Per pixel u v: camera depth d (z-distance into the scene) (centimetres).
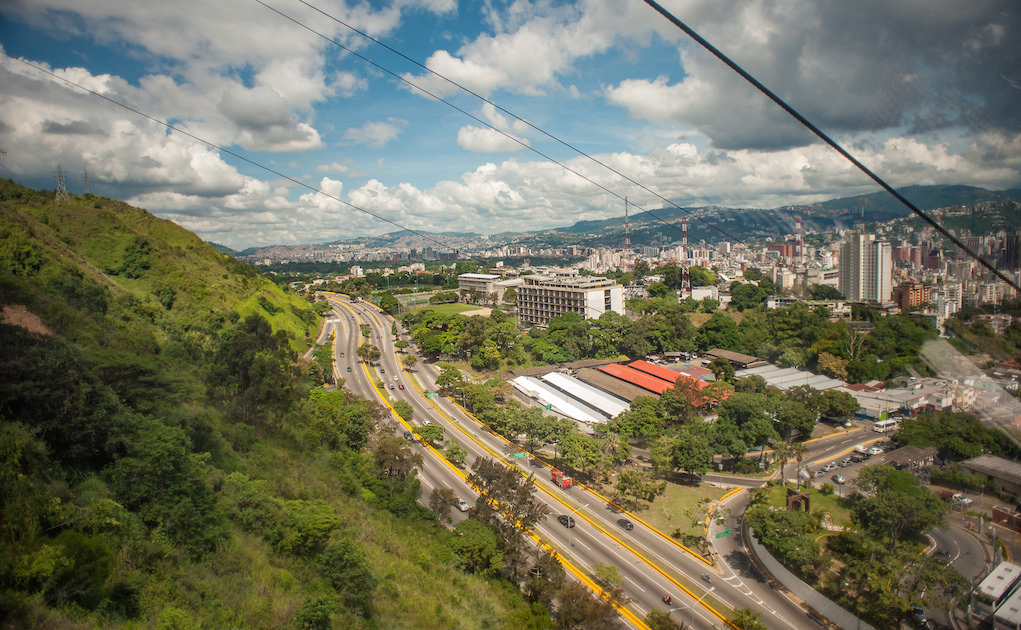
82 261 8631
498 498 5738
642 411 8731
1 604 2306
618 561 5616
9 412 3250
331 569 3794
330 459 6366
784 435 8725
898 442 7912
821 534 5706
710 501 6925
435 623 3859
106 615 2600
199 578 3253
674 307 16188
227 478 4422
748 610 4566
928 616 3934
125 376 4609
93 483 3319
